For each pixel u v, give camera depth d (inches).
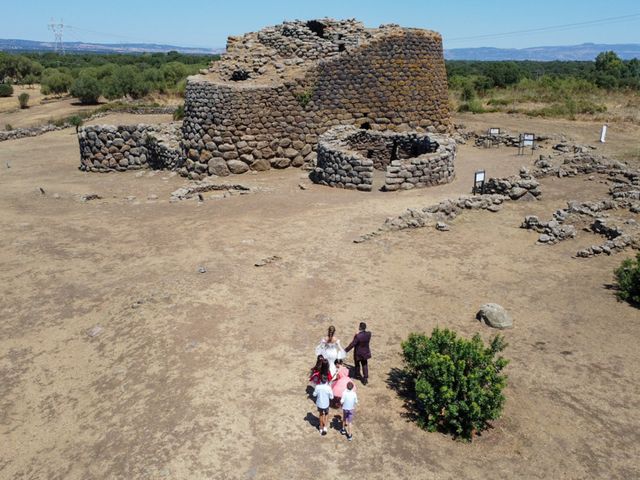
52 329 565.3
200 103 1253.1
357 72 1331.2
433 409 385.1
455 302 584.4
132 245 812.6
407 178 1058.1
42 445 395.2
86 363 497.7
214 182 1174.3
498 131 1515.7
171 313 572.1
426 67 1402.6
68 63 5748.0
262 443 375.2
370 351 472.4
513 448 369.4
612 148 1381.6
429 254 719.7
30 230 910.4
